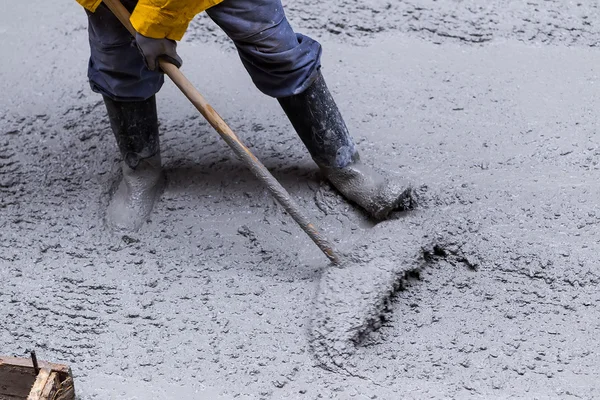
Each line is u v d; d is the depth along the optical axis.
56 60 8.95
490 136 7.88
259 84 6.72
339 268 6.59
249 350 6.28
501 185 7.37
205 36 9.18
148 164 7.32
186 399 5.98
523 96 8.32
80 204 7.44
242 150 6.38
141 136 7.13
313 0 9.41
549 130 7.91
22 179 7.68
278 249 7.00
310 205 7.34
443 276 6.74
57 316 6.55
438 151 7.74
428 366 6.15
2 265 6.93
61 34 9.29
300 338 6.34
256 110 8.28
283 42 6.38
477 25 9.13
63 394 5.40
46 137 8.09
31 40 9.20
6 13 9.55
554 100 8.26
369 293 6.39
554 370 6.07
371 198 7.04
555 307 6.47
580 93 8.33
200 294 6.68
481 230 6.96
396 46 8.98
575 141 7.78
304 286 6.70
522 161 7.61
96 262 6.96
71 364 6.22
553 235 6.92
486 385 6.00
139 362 6.23
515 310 6.47
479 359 6.17
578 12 9.25
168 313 6.55
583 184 7.36
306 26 9.23
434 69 8.67
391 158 7.70
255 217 7.27
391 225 6.93
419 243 6.75
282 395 6.00
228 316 6.51
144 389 6.05
